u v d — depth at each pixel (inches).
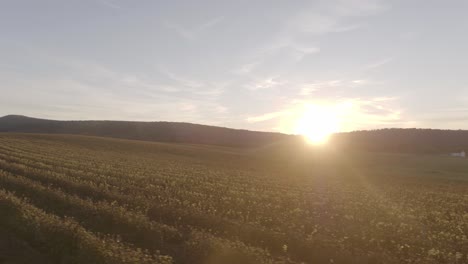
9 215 664.4
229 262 501.0
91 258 482.9
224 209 845.8
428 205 1135.6
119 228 646.5
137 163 1963.6
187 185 1216.8
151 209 786.2
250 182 1434.5
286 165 2706.7
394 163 3046.3
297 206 935.0
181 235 609.3
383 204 1069.8
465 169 2790.4
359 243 641.6
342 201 1065.5
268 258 523.5
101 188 997.8
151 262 465.4
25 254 526.3
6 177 1057.5
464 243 664.4
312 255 565.0
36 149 2357.3
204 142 5423.2
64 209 766.5
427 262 546.0
